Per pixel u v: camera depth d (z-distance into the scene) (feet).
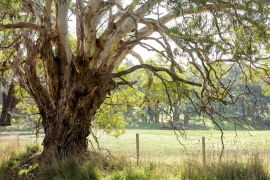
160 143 73.51
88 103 37.81
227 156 32.86
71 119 36.96
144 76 57.21
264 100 156.97
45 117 39.55
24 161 39.11
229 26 30.78
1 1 36.11
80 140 38.29
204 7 29.78
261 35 28.86
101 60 36.01
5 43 49.21
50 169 31.94
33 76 39.01
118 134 52.75
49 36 35.29
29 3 37.93
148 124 181.88
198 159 33.17
